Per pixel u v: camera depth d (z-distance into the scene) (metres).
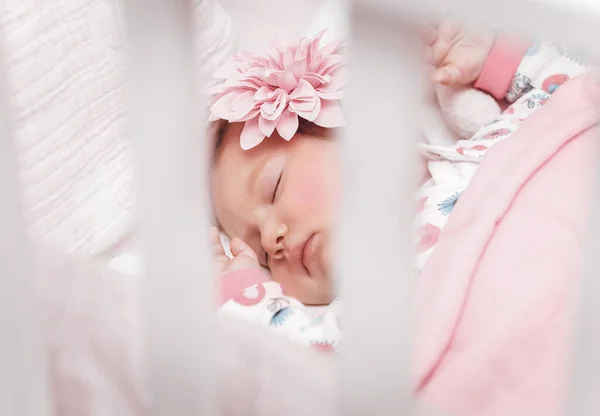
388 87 0.40
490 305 0.74
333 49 1.04
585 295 0.46
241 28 1.27
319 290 1.02
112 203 1.02
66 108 1.02
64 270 0.78
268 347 0.65
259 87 1.02
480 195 0.86
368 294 0.45
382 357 0.47
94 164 1.06
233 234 1.08
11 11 0.97
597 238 0.45
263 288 0.89
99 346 0.74
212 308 0.54
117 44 1.06
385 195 0.42
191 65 0.46
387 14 0.38
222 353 0.67
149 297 0.53
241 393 0.67
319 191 0.98
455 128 1.27
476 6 0.39
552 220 0.78
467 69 1.21
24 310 0.61
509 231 0.79
